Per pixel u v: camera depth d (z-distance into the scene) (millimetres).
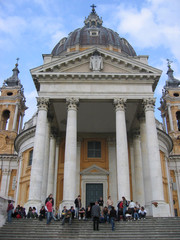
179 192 42000
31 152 31859
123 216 16047
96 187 27422
